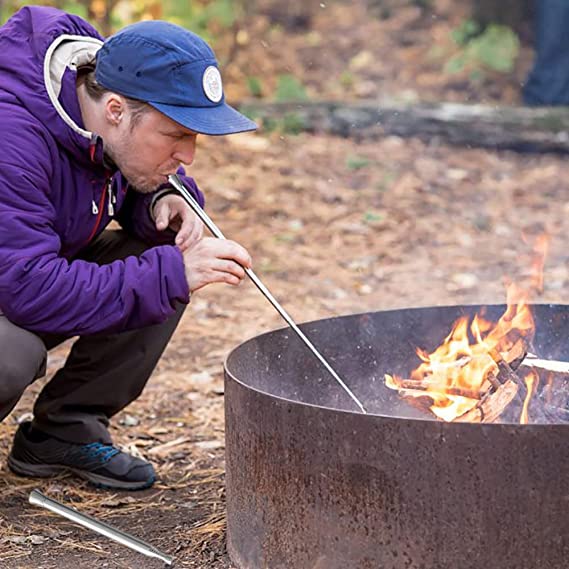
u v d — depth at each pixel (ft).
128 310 10.96
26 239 10.78
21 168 10.79
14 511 12.81
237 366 11.50
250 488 10.61
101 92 11.08
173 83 10.62
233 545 11.17
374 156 30.27
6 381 11.27
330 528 9.90
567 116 31.71
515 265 23.32
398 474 9.53
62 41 11.48
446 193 27.84
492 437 9.28
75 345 13.26
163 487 13.56
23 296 10.80
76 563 11.50
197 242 11.31
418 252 24.14
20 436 13.80
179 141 10.96
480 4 40.63
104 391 13.39
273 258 23.71
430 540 9.53
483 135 31.22
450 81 37.55
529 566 9.44
